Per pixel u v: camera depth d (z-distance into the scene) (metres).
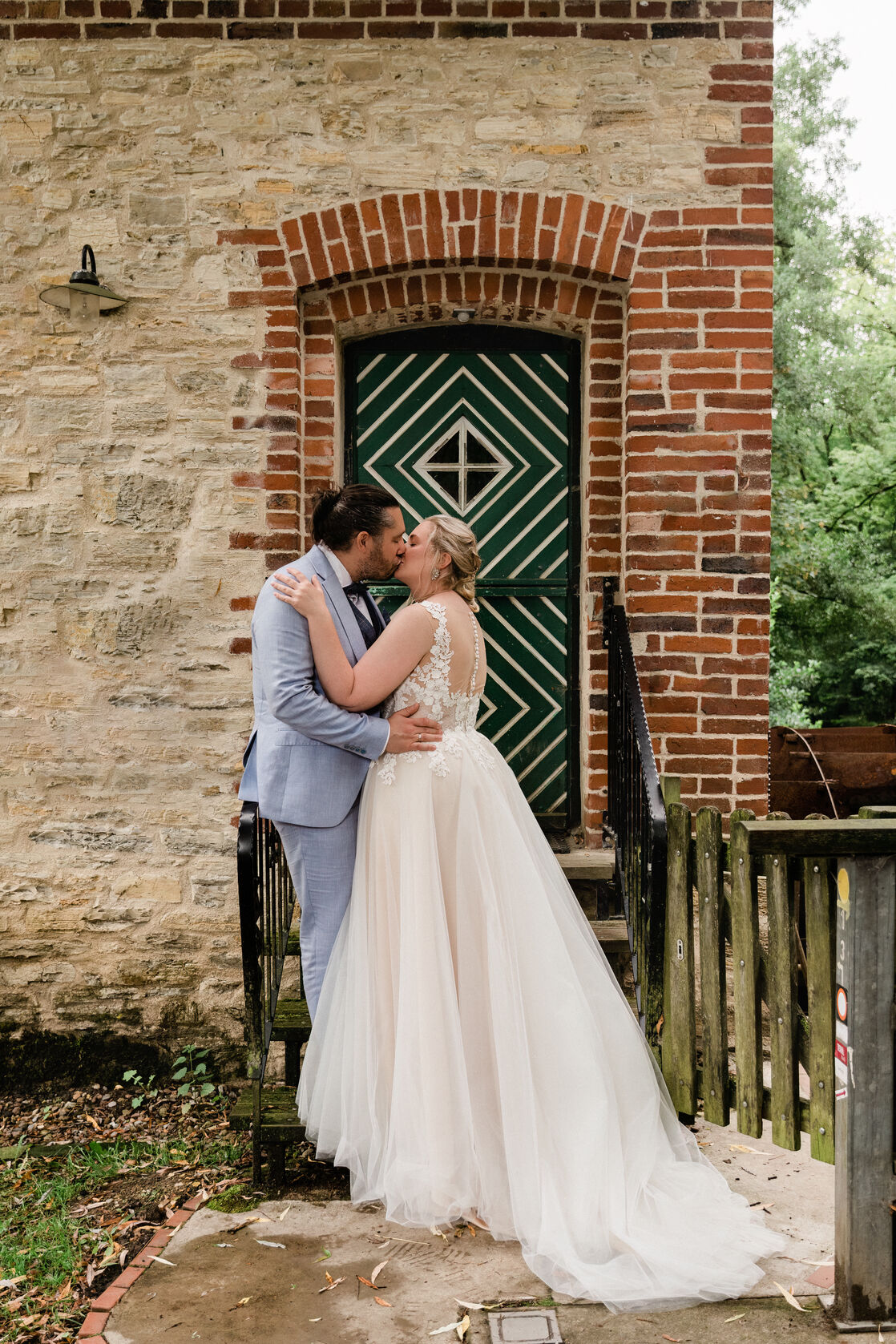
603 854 3.89
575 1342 2.20
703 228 3.81
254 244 3.88
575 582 4.21
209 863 3.94
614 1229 2.47
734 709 3.84
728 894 2.78
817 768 4.60
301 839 2.96
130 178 3.90
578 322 4.04
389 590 4.23
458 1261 2.53
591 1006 2.85
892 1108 2.24
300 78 3.87
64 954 4.00
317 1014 2.91
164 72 3.89
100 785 3.97
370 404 4.22
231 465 3.92
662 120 3.82
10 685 3.98
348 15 3.85
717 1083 2.76
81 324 3.93
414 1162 2.66
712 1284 2.33
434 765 2.84
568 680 4.22
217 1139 3.47
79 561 3.96
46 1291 2.55
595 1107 2.63
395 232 3.85
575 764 4.23
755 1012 2.62
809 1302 2.33
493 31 3.84
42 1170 3.33
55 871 3.99
